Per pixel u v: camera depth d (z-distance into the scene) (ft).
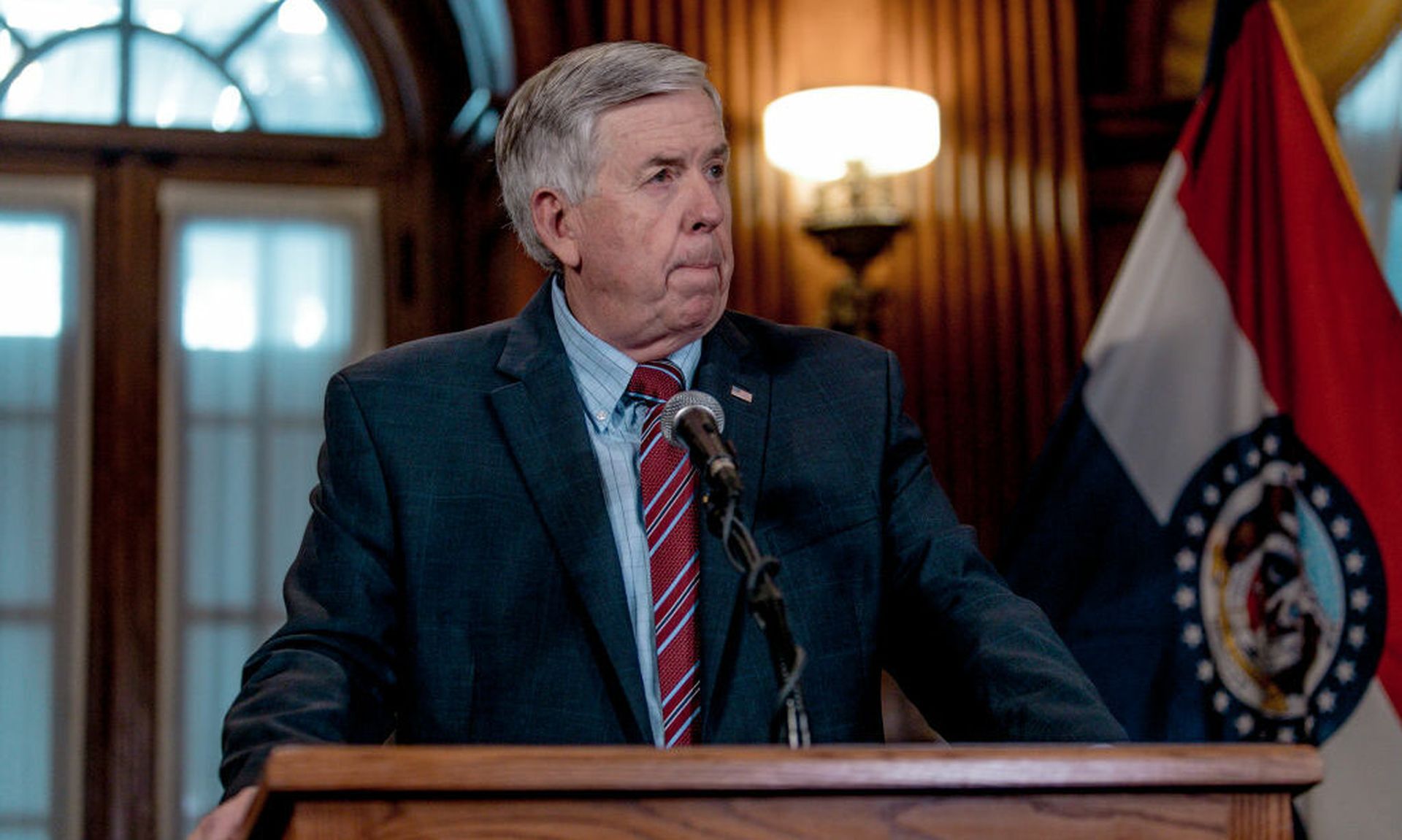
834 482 14.53
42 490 34.17
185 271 35.35
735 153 34.06
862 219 33.22
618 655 13.61
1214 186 29.86
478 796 8.68
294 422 35.35
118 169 35.32
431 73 36.63
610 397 15.08
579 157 14.98
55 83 35.35
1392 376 28.35
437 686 13.79
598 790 8.62
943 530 14.52
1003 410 34.22
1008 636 13.09
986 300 34.58
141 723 33.81
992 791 9.00
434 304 35.91
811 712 13.78
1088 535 29.14
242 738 11.88
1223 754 9.12
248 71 36.17
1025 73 35.32
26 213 34.86
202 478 34.86
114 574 34.12
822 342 15.66
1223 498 28.73
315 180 36.06
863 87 33.01
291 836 8.61
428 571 14.05
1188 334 29.45
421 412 14.60
